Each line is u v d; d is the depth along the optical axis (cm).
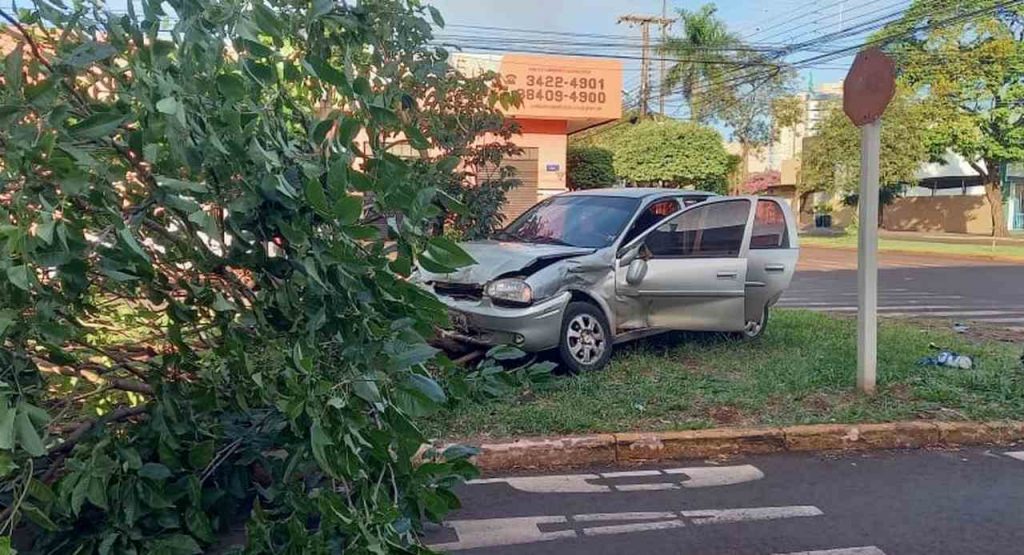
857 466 557
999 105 3594
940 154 3850
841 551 420
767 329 980
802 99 4634
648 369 754
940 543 431
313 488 351
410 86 601
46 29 342
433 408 332
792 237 891
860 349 682
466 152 888
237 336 362
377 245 330
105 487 327
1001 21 3375
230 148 313
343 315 324
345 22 400
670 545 425
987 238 4028
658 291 773
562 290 710
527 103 2320
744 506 481
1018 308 1425
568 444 551
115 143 314
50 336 295
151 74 300
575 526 448
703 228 814
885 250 3225
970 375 734
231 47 332
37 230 270
